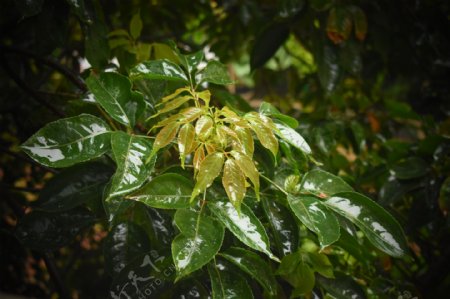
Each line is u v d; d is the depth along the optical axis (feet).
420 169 4.00
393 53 5.79
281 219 3.09
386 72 6.81
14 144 5.66
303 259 3.23
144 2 5.70
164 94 3.45
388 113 5.85
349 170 4.85
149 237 3.40
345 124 4.95
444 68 5.78
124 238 3.24
